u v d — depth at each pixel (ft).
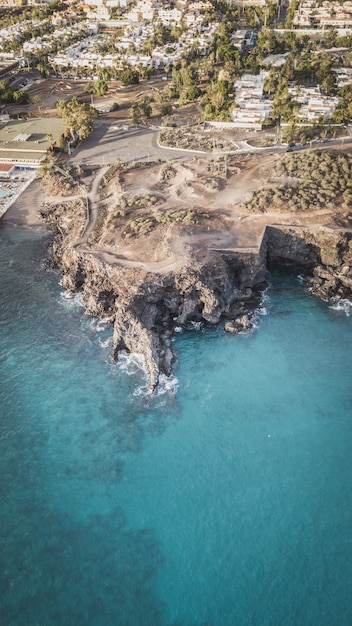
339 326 432.66
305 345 417.08
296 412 367.86
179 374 397.39
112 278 440.04
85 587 282.77
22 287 488.85
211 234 482.28
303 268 496.23
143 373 400.47
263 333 428.56
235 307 451.94
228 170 587.68
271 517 311.06
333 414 366.22
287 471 334.03
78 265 472.44
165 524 309.42
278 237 490.49
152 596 278.26
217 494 322.96
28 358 416.26
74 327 442.50
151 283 425.69
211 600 276.00
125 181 591.78
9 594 280.92
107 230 498.28
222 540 300.81
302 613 269.23
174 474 334.44
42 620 269.64
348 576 282.97
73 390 389.80
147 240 476.95
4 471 339.57
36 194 625.41
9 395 387.34
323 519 309.42
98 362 410.72
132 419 368.07
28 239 554.87
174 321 441.68
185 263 441.27
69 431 362.53
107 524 310.45
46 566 292.20
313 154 580.71
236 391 382.83
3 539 304.30
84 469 339.16
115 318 427.33
